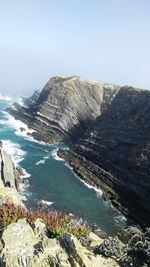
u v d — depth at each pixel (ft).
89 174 218.79
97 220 160.04
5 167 151.53
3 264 43.75
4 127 328.90
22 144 276.00
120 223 161.27
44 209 157.38
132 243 48.52
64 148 281.54
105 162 237.25
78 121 338.54
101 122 281.74
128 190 199.00
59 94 353.92
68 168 227.40
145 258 44.47
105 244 48.73
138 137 229.45
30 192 175.63
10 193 78.59
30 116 363.97
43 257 44.91
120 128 253.85
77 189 192.95
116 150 238.27
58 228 52.49
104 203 180.55
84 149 264.52
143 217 173.68
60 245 47.52
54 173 213.66
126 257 46.09
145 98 261.24
